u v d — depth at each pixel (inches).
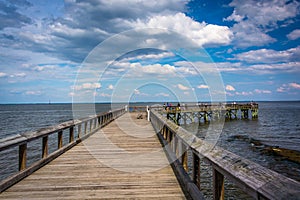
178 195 128.3
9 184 137.7
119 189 137.3
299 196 43.6
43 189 135.7
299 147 566.3
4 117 1651.1
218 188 89.8
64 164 189.3
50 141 609.3
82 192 132.4
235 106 1423.5
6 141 128.9
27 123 1172.5
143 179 154.4
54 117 1643.7
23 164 157.9
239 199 265.3
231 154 81.0
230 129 955.3
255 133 836.0
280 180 51.4
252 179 57.7
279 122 1238.9
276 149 523.2
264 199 50.6
